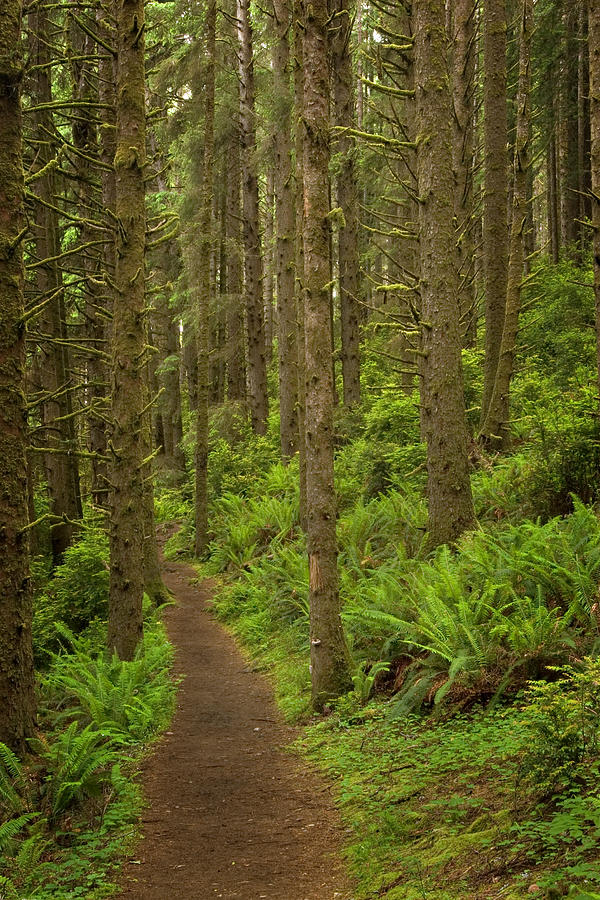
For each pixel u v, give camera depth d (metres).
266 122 18.92
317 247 7.78
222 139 21.64
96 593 11.73
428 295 9.50
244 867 4.61
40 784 5.38
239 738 7.37
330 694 7.70
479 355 16.92
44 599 11.92
